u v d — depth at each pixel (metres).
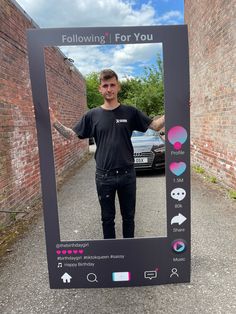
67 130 2.87
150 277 2.86
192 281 2.92
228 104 5.83
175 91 2.56
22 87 5.35
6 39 4.70
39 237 4.04
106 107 2.88
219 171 6.51
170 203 2.74
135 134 4.02
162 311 2.51
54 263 2.82
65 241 2.79
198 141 8.21
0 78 4.40
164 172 2.78
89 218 4.65
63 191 5.70
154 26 2.48
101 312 2.53
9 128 4.66
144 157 3.79
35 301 2.71
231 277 2.97
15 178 4.82
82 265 2.83
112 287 2.87
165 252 2.82
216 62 6.48
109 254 2.81
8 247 3.77
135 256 2.82
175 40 2.50
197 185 6.46
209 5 6.81
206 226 4.21
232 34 5.48
